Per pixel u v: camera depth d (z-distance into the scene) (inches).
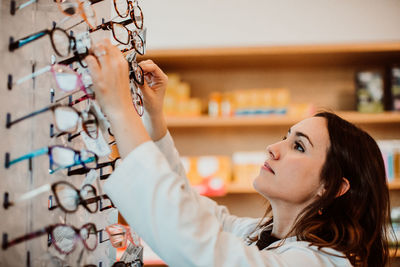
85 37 29.6
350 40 116.1
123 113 31.3
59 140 30.4
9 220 26.5
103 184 35.4
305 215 48.4
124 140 31.5
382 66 124.8
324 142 50.8
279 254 40.9
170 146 48.2
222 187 108.7
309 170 49.5
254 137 127.3
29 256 27.4
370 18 116.3
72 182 32.6
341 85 125.7
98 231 32.6
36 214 27.7
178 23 118.0
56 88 30.8
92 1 32.0
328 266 40.4
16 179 27.3
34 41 28.7
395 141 113.7
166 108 111.0
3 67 26.5
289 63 122.7
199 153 128.0
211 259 31.6
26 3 27.8
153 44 117.6
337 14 116.9
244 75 127.9
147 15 118.5
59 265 28.0
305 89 126.3
